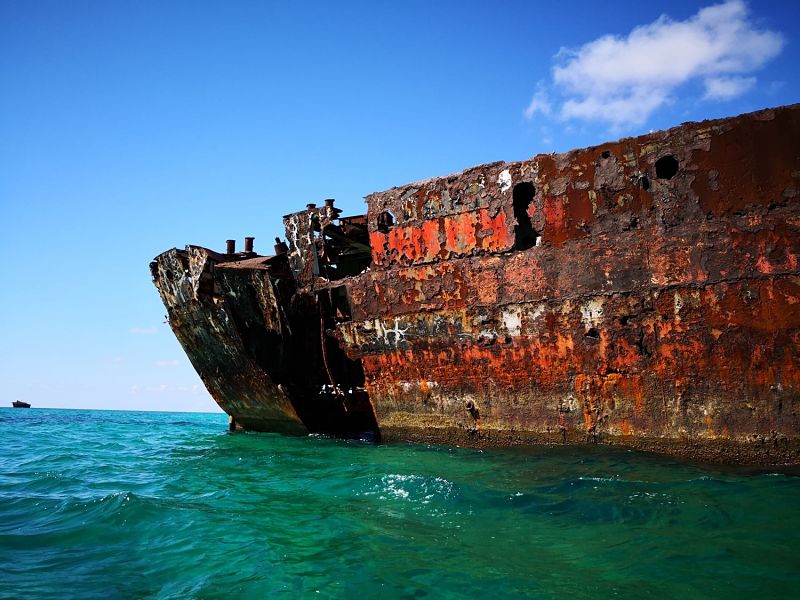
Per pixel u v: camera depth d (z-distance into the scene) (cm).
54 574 499
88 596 452
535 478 768
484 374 954
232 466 1015
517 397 923
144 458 1200
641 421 825
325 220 1189
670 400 805
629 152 852
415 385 1038
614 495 671
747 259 765
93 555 547
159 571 506
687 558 489
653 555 499
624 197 852
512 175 938
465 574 472
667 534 549
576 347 871
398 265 1055
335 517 642
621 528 572
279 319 1232
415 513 649
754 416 754
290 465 984
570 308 876
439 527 596
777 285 746
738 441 762
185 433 2052
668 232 816
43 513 697
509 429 932
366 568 489
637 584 443
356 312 1110
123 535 604
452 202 995
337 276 1480
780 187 756
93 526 630
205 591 457
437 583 456
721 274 778
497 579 461
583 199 880
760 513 596
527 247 944
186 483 873
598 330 854
